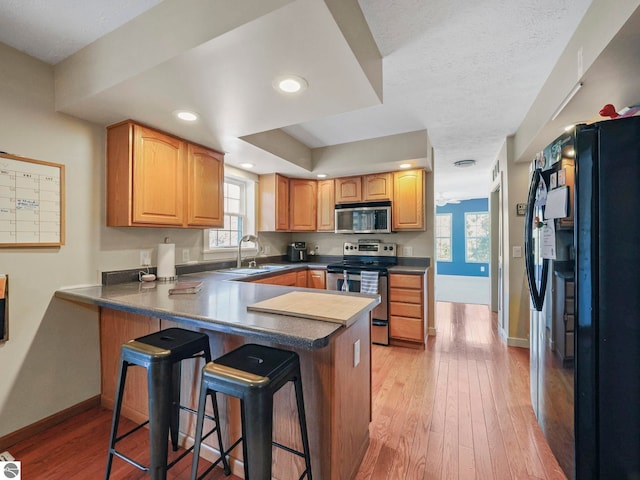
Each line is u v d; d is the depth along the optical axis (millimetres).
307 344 1093
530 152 2916
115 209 2107
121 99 1754
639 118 1262
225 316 1376
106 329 2133
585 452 1313
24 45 1713
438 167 4793
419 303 3279
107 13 1471
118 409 1376
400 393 2338
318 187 4199
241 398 1074
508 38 1718
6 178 1698
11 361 1751
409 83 2223
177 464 1623
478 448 1717
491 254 4852
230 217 3666
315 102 1802
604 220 1286
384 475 1534
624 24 1182
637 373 1249
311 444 1364
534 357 2010
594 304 1294
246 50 1314
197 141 2482
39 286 1854
